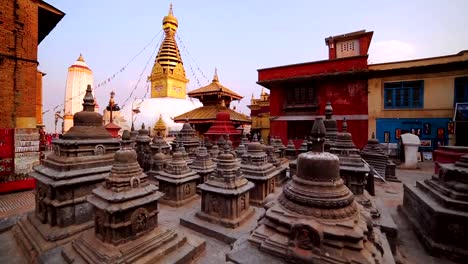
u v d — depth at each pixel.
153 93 49.00
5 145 11.41
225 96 29.17
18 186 10.73
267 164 10.15
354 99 20.67
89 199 5.12
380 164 13.55
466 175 5.66
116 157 5.18
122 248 4.66
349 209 3.49
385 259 3.66
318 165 3.59
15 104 12.00
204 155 11.35
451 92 17.66
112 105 24.23
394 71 19.08
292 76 23.27
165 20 47.12
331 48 25.91
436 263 5.26
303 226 3.16
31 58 12.73
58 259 5.02
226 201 7.20
